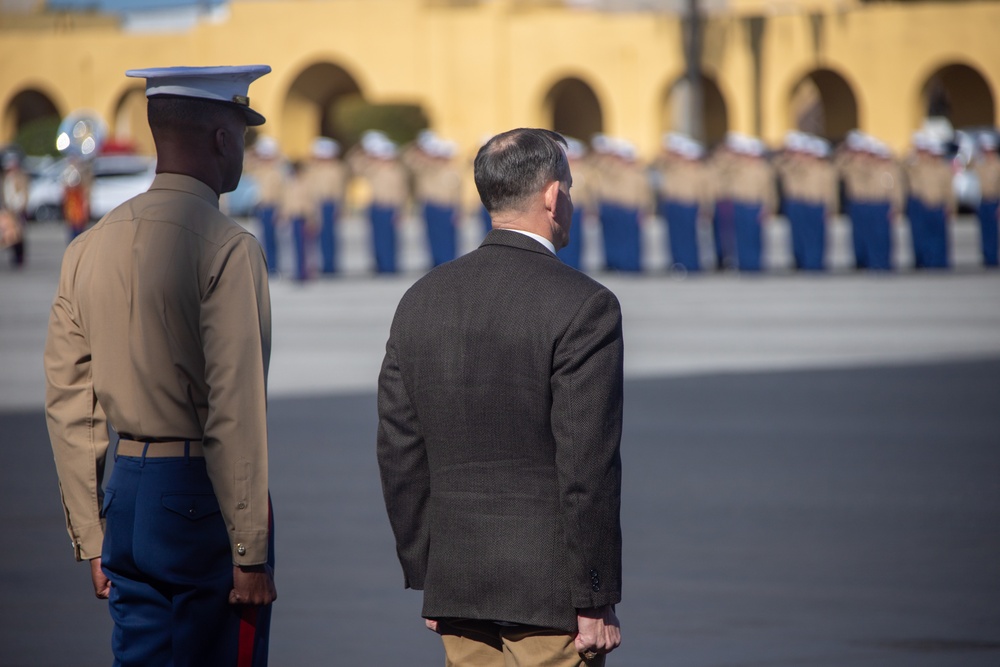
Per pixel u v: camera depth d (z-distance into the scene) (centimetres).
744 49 13825
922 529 2397
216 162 1239
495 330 1113
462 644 1165
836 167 8081
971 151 12138
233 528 1166
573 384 1089
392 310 6288
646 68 14138
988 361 4344
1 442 3319
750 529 2412
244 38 15150
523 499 1111
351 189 15325
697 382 4025
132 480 1206
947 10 12962
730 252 8262
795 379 4047
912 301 6253
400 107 14938
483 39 14550
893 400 3675
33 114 17238
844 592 2053
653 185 12569
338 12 14875
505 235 1156
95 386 1224
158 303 1192
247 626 1205
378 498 2683
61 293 1247
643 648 1822
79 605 2072
